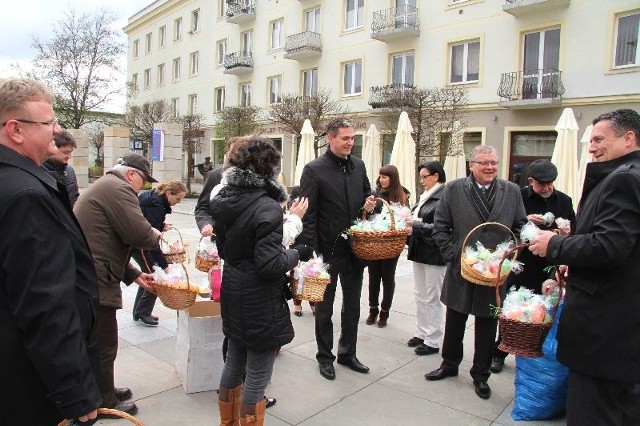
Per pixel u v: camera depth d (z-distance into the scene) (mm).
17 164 1662
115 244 3061
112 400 3145
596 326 2252
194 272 6840
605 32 14484
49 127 1753
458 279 3660
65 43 28203
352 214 3900
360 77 21969
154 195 4605
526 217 3756
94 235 2984
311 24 24328
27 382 1629
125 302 5664
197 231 12023
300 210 2916
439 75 18625
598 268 2273
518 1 15664
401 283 7156
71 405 1589
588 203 2381
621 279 2215
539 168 4016
